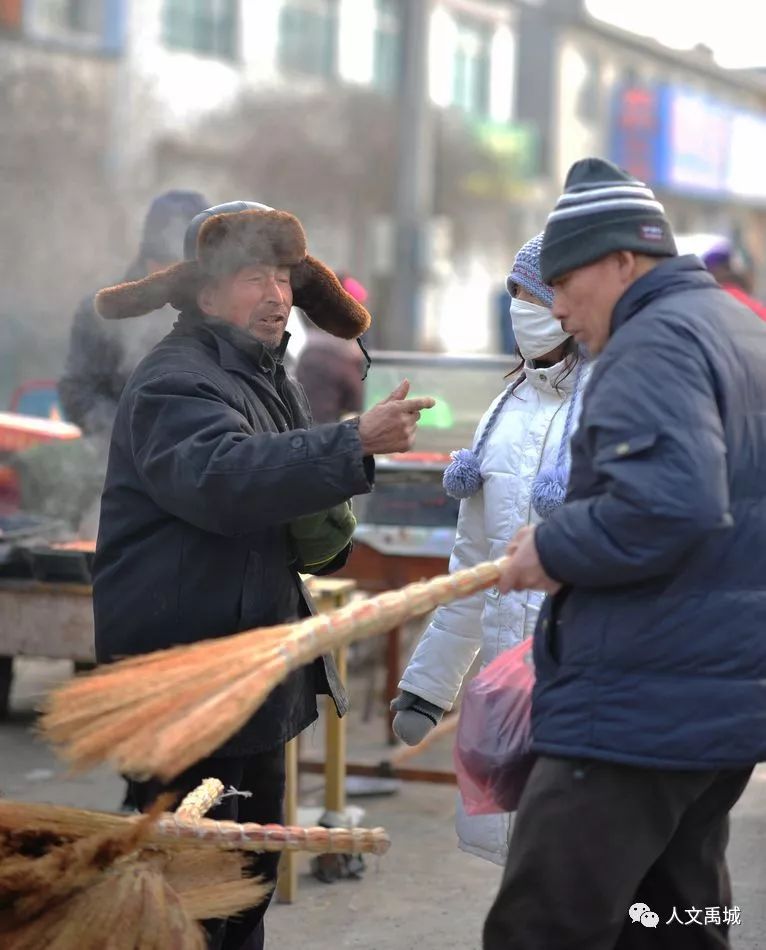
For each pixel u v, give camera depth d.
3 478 16.47
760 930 11.12
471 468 9.26
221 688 6.41
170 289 8.52
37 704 6.95
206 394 8.03
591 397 6.74
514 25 96.94
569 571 6.60
